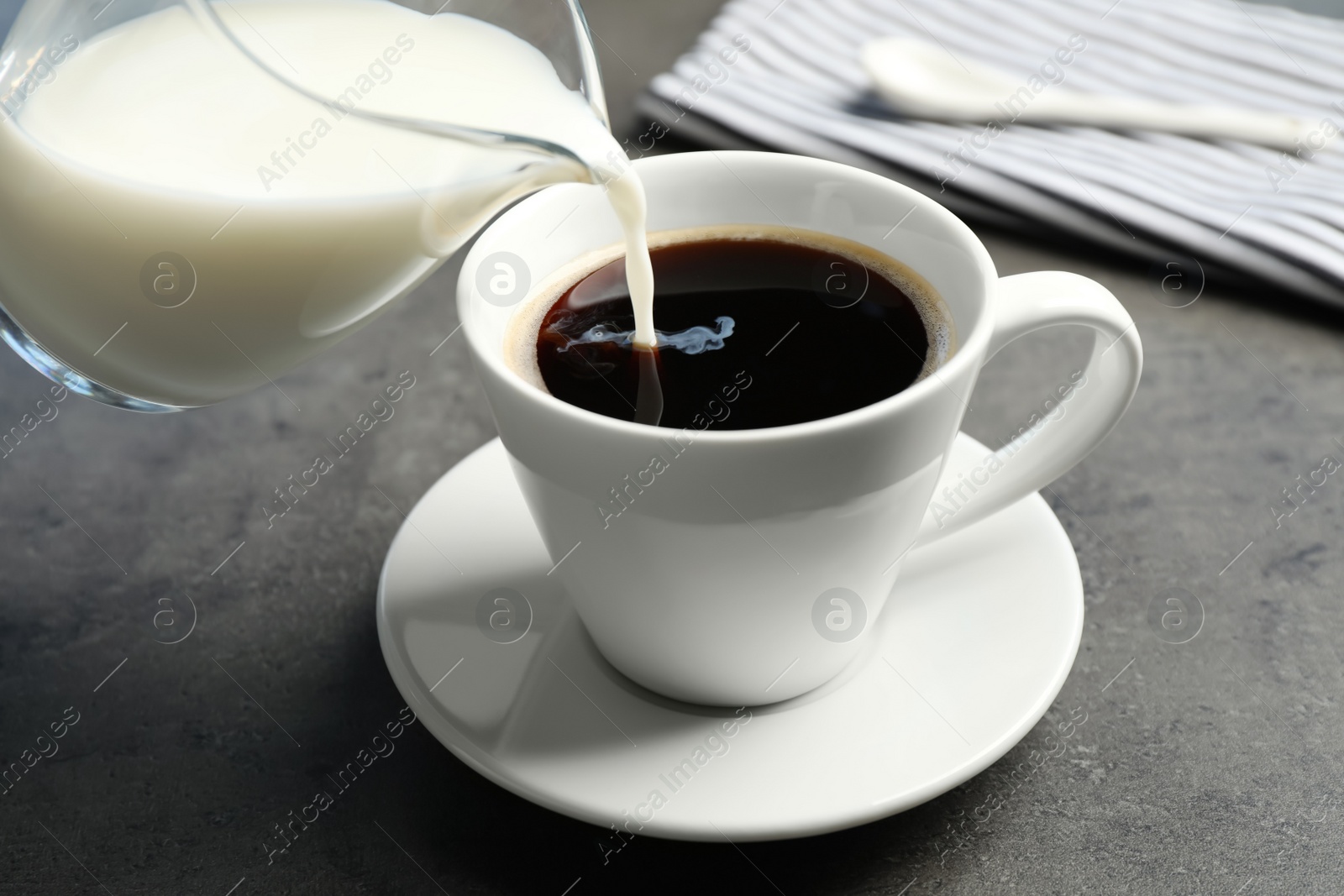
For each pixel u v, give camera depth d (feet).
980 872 1.06
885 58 1.66
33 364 1.18
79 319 1.09
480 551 1.20
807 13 1.82
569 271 1.18
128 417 1.41
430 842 1.08
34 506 1.33
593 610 1.10
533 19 1.08
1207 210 1.48
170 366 1.12
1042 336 1.46
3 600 1.25
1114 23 1.80
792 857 1.07
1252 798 1.09
